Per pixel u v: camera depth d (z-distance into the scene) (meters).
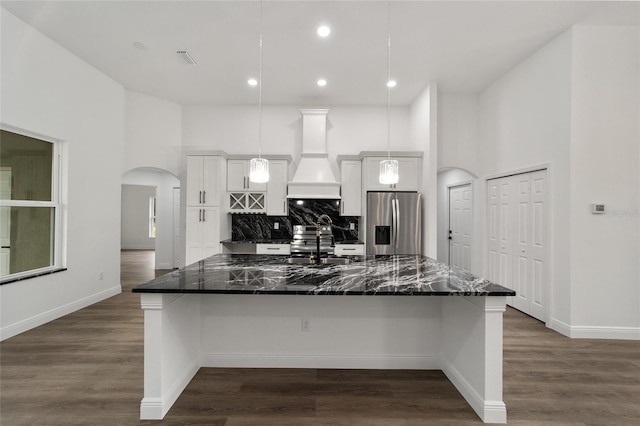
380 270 2.56
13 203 3.40
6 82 3.18
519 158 4.20
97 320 3.73
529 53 3.93
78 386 2.35
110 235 4.73
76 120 4.06
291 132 5.71
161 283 2.08
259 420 1.98
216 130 5.72
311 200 5.64
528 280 4.04
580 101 3.36
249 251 5.69
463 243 5.77
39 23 3.35
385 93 5.15
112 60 4.15
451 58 4.05
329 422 1.97
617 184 3.34
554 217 3.60
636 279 3.33
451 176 6.14
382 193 4.96
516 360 2.81
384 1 2.98
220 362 2.64
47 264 3.83
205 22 3.33
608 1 2.95
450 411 2.09
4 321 3.21
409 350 2.66
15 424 1.93
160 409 1.99
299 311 2.65
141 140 5.32
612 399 2.23
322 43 3.71
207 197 5.13
